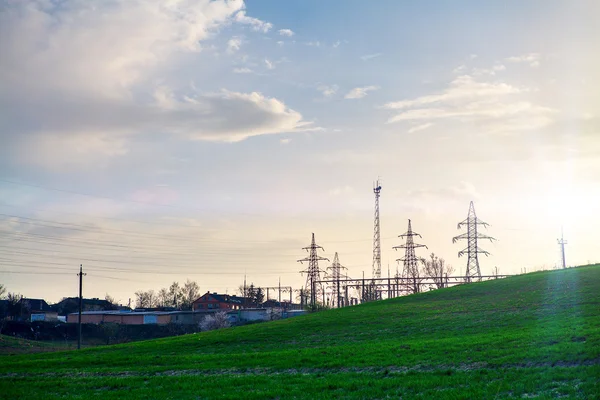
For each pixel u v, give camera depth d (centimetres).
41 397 3594
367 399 2906
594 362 3088
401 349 4334
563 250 14625
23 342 11088
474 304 7444
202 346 6400
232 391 3356
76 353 6644
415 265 15175
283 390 3228
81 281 9700
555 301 6531
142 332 14325
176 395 3375
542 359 3284
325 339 6138
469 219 14362
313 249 16400
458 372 3294
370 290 15775
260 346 6056
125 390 3703
